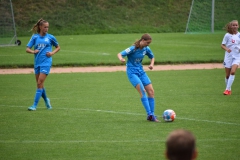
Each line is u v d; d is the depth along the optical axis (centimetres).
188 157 1141
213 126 3030
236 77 5622
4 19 11456
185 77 5675
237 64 4338
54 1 14062
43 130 2959
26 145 2588
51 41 3669
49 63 3638
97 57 7769
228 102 3959
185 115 3412
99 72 6275
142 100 3203
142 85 3198
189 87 4875
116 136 2783
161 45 9700
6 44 9975
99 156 2361
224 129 2944
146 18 14075
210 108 3681
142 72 3253
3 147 2550
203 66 6831
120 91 4662
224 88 4791
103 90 4738
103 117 3375
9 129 2989
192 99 4128
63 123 3164
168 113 3169
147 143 2612
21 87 4991
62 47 9500
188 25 13100
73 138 2741
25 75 6012
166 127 3012
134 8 14425
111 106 3831
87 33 13038
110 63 7062
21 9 13562
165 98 4200
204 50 8712
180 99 4138
